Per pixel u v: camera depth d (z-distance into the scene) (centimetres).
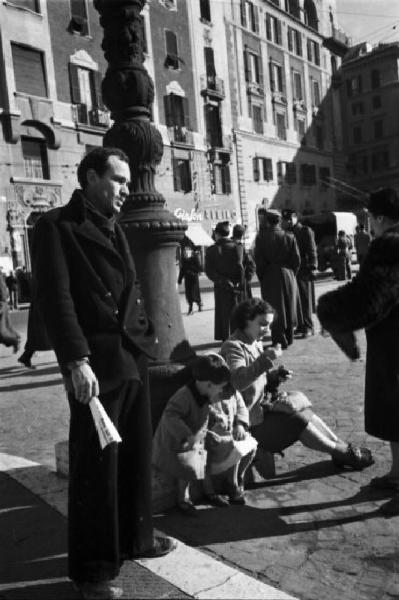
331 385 575
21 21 2395
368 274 290
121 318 229
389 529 287
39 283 214
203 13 3438
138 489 246
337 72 5031
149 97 389
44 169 2520
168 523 304
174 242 384
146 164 384
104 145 385
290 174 4262
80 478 221
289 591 234
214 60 3469
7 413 570
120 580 234
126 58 381
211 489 329
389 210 310
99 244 225
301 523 298
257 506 321
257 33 3891
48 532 286
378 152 5597
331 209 4822
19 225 2375
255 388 350
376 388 311
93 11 2738
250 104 3828
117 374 223
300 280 905
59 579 242
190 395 314
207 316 1315
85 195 235
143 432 246
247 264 891
